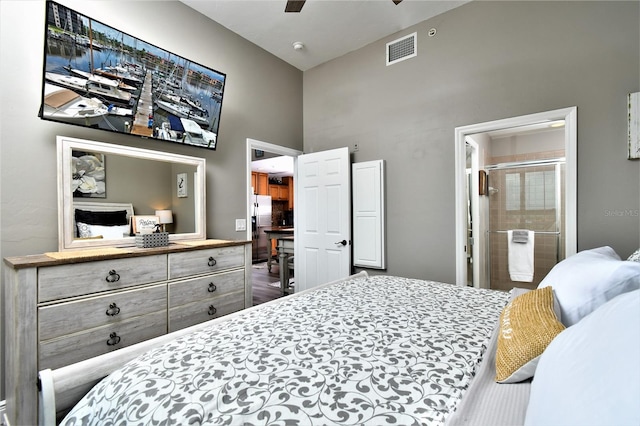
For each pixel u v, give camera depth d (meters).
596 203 2.15
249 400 0.71
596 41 2.17
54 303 1.49
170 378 0.82
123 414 0.73
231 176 3.04
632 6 2.06
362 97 3.43
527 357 0.82
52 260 1.48
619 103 2.08
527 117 2.43
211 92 2.69
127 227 2.21
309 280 3.73
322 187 3.61
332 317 1.27
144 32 2.38
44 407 0.83
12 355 1.45
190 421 0.66
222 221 2.94
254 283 5.21
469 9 2.72
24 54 1.81
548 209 3.79
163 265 1.95
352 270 3.47
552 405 0.51
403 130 3.12
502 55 2.55
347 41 3.32
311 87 3.91
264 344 1.01
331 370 0.83
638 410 0.38
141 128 2.25
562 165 3.70
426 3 2.72
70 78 1.88
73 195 1.95
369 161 3.32
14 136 1.77
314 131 3.87
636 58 2.04
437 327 1.16
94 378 0.93
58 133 1.93
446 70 2.85
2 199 1.73
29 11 1.83
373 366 0.86
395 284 1.92
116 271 1.72
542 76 2.38
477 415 0.68
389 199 3.21
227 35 3.03
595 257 1.16
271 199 8.37
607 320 0.54
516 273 3.91
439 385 0.78
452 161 2.81
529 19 2.43
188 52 2.68
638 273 0.89
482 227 4.04
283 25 3.01
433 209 2.93
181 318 2.03
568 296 1.04
